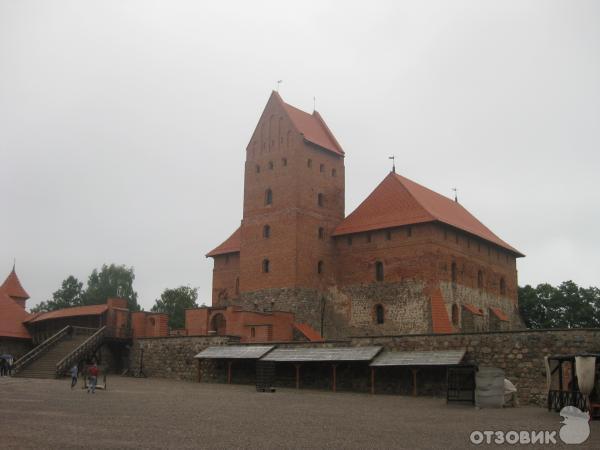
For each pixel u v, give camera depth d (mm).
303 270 61969
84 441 17969
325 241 65062
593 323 80938
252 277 64688
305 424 23188
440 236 59156
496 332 38406
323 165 67062
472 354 39094
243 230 66750
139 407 28078
